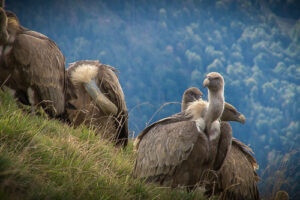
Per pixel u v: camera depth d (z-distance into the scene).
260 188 17.52
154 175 15.16
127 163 16.20
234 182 16.09
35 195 9.87
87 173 12.30
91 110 19.53
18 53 16.23
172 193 13.77
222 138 14.84
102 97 19.11
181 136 14.68
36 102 17.23
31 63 16.53
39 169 11.20
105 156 15.32
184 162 14.87
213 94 14.52
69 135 14.73
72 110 19.33
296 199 15.15
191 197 13.87
